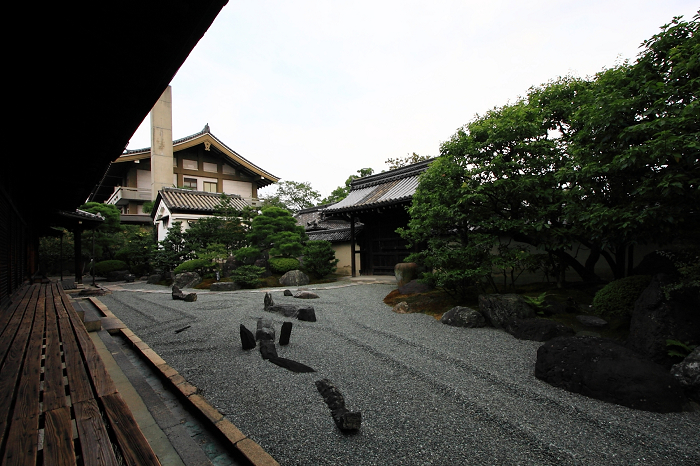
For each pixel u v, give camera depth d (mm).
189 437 2545
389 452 2566
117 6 2668
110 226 21969
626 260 8383
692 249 4676
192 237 17375
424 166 14930
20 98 4031
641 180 4465
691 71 4203
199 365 4402
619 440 2725
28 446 1573
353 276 15617
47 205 10703
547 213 6488
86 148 5684
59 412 1928
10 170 5957
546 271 8484
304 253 15969
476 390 3668
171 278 16203
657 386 3238
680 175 3820
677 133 3916
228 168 32125
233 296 10727
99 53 3262
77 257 14695
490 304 6262
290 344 5391
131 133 5086
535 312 6125
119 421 1872
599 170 4660
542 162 6492
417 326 6402
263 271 13805
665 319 4004
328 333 6047
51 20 2803
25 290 8844
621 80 4906
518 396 3537
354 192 18141
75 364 2803
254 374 4098
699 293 4008
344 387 3771
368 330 6195
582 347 3826
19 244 8352
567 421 3023
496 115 7637
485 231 7410
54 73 3561
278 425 2926
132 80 3713
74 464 1439
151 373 4113
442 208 6848
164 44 3148
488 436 2797
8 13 2693
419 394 3602
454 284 7551
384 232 15891
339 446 2631
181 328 6285
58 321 4723
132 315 7723
